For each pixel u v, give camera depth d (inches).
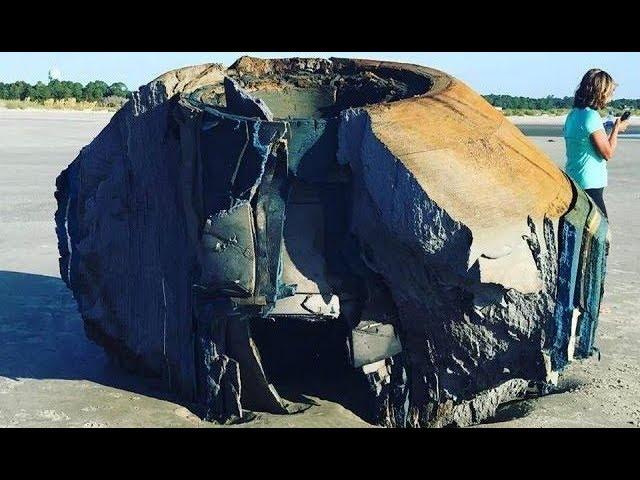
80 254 234.1
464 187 176.9
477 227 170.6
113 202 223.5
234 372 194.9
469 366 184.5
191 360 205.0
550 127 1540.4
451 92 211.5
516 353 182.1
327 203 194.1
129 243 219.8
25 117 1275.8
